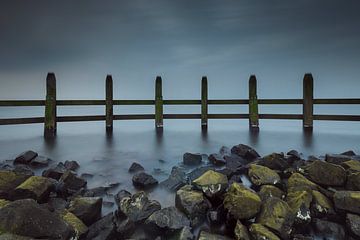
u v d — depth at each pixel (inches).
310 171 166.4
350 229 122.1
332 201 141.1
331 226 125.9
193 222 131.7
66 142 315.0
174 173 181.5
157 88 395.2
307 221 127.0
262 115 392.5
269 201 129.8
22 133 392.2
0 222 99.8
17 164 217.6
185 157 225.6
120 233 120.2
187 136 356.5
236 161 216.7
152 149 278.7
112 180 186.7
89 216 128.3
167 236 120.7
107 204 149.3
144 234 122.9
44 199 144.3
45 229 102.6
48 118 345.1
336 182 156.1
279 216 120.6
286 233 117.7
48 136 346.3
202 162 227.8
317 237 124.5
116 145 298.7
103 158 242.8
